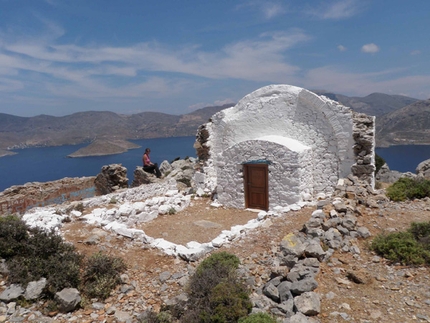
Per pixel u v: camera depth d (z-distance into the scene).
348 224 8.07
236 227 9.90
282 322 4.85
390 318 4.90
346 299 5.48
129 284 7.01
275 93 14.53
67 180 19.23
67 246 7.80
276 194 13.04
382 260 6.71
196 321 5.21
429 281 5.76
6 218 9.38
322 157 13.41
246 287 5.97
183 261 7.99
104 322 5.75
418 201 10.25
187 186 21.19
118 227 9.86
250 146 13.55
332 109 12.98
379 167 23.73
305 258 6.74
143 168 22.22
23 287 6.41
